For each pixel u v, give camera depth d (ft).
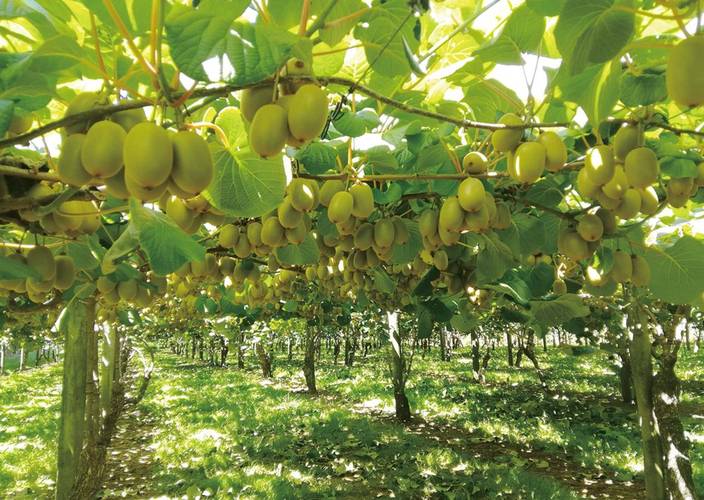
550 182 7.40
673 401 16.34
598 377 58.54
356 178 6.10
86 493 15.48
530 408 38.91
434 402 43.04
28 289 5.90
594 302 16.29
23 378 71.72
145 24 3.22
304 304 22.56
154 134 3.03
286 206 5.93
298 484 22.66
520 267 10.27
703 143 6.68
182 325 48.60
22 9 3.71
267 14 3.87
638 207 5.48
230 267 10.12
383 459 26.32
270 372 67.56
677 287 7.38
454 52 6.79
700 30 3.15
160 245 4.39
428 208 7.35
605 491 22.02
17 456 27.37
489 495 20.88
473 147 7.12
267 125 3.36
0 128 3.05
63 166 3.27
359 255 8.84
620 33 3.54
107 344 19.20
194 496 20.62
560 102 6.11
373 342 97.25
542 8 4.24
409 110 4.45
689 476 15.74
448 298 12.78
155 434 33.32
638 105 4.89
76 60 3.57
